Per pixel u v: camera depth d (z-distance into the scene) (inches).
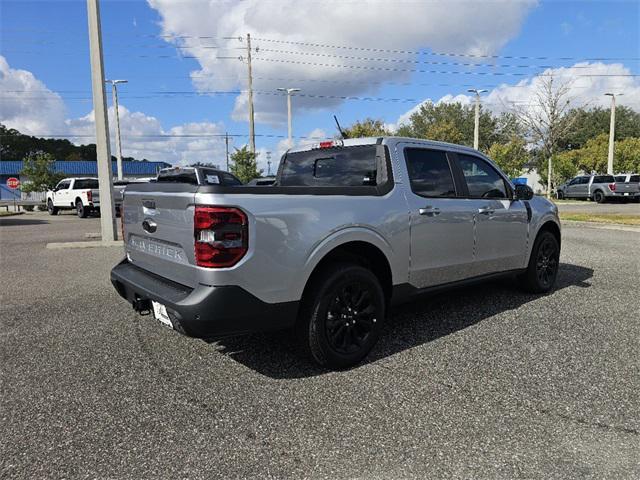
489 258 201.9
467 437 109.7
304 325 141.8
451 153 190.9
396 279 163.3
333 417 119.3
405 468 98.3
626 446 105.2
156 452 104.9
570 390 132.6
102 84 438.9
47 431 114.0
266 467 99.2
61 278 292.8
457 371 145.8
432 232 173.5
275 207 130.9
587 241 438.6
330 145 187.9
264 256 128.4
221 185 126.0
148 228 150.6
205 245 123.2
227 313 124.4
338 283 143.4
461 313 205.6
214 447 106.7
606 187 1146.0
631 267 306.5
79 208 922.1
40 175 1382.9
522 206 219.3
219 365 152.6
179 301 126.1
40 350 167.5
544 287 237.8
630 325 187.5
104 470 98.7
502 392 131.8
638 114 2691.9
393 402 126.7
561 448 104.8
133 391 134.9
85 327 192.9
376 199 156.9
